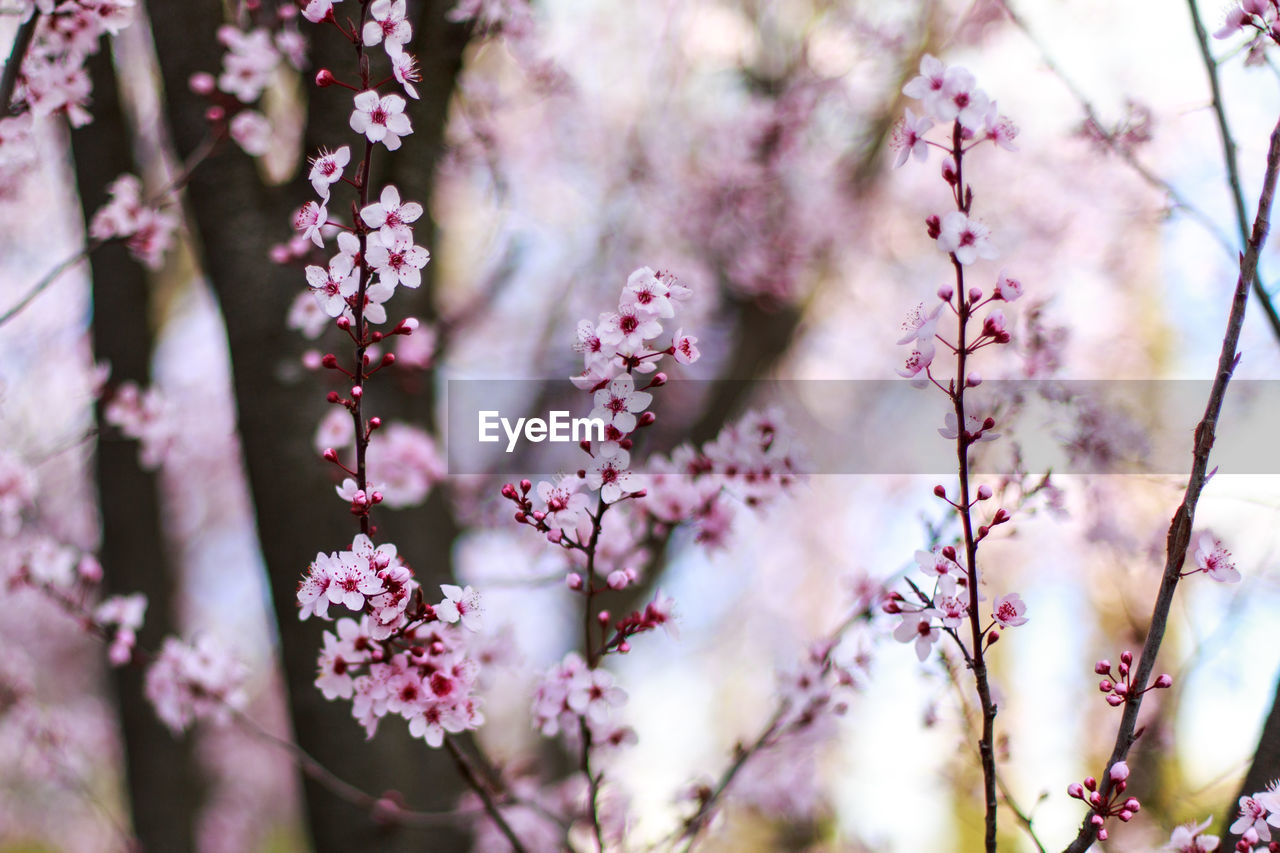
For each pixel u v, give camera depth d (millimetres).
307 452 3213
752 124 6137
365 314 1820
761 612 8547
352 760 3166
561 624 5340
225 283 3266
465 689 1946
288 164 4074
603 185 6379
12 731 4586
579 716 2246
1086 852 1767
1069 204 5750
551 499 1908
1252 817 1874
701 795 2820
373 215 1806
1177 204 2660
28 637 7891
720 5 6188
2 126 2643
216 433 7762
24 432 6332
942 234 1598
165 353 7324
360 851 3105
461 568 4621
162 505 5152
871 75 6191
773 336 5777
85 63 4109
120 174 4152
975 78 1575
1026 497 2592
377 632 1815
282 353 3227
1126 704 1759
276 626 3217
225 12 3461
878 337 7465
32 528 3697
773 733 3031
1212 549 1768
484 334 6535
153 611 4980
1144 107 3428
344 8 3080
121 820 7797
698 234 6207
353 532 3229
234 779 9758
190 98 3307
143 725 4961
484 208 4934
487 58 4707
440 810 3332
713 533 2910
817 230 6098
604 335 1801
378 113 1817
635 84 6426
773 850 5152
